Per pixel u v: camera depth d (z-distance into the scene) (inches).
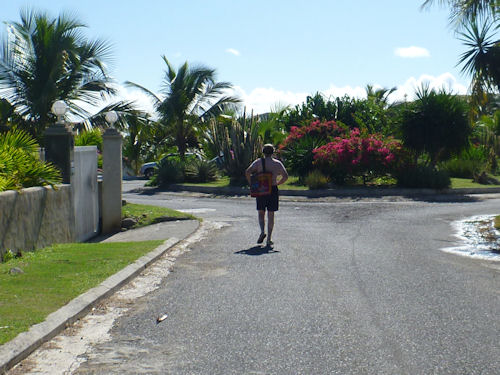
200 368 158.7
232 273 285.9
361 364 161.3
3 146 379.9
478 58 487.8
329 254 340.8
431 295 240.1
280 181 377.4
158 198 807.1
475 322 201.3
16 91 690.2
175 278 274.8
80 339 182.9
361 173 896.3
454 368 158.2
